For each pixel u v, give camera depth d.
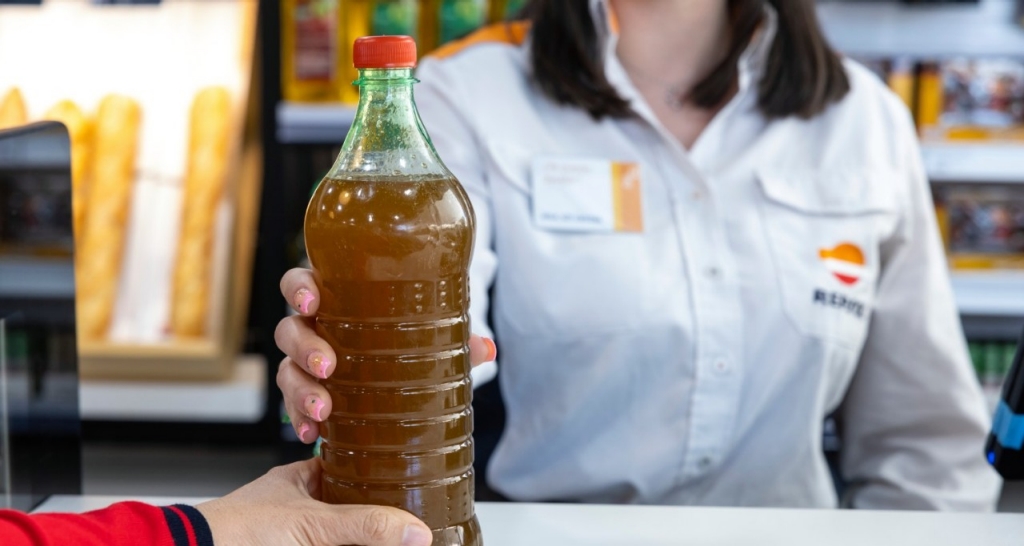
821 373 1.18
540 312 1.17
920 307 1.21
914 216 1.23
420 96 1.23
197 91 2.37
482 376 1.10
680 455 1.17
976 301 2.27
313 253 0.80
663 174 1.20
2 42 2.38
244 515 0.77
